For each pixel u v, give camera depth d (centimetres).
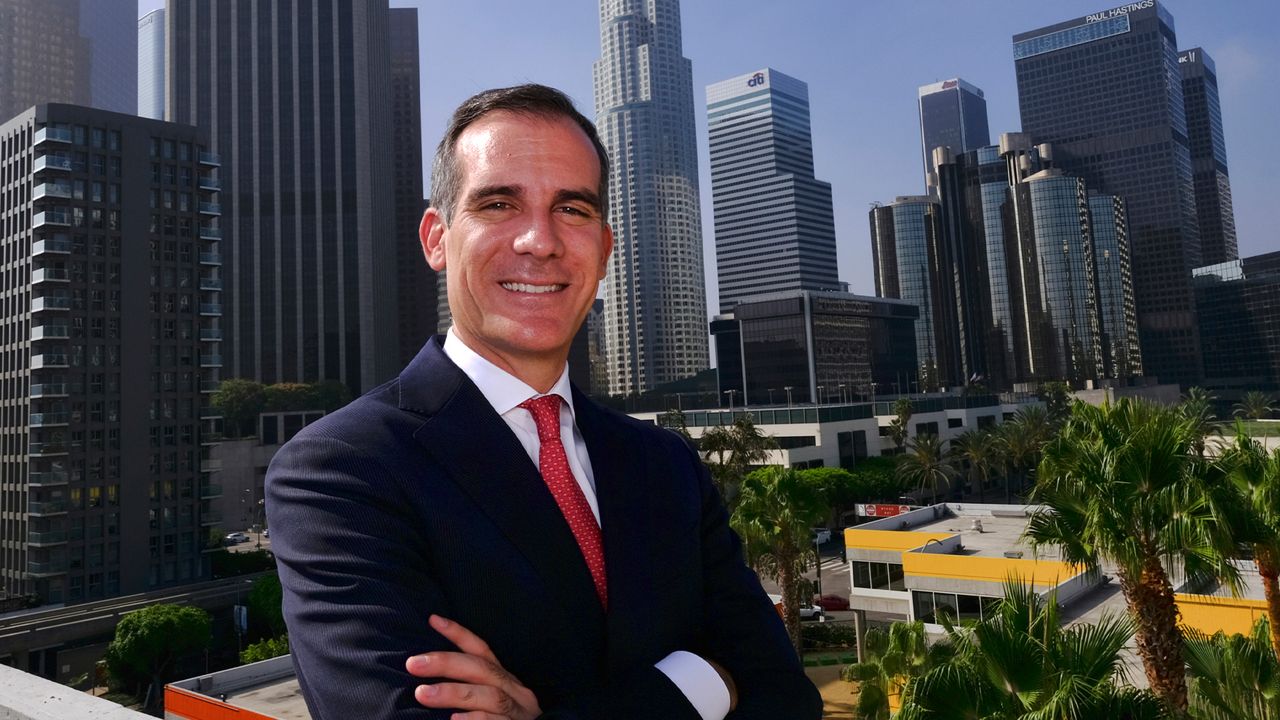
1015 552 2905
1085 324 16600
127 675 4597
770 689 161
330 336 12700
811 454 7506
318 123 12988
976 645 837
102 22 17738
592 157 167
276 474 143
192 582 6625
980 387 15050
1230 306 18475
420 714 115
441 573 133
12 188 6644
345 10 13225
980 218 19112
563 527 143
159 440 6638
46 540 5847
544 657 135
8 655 4781
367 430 141
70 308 6250
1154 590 1104
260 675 2481
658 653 151
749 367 12294
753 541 2655
